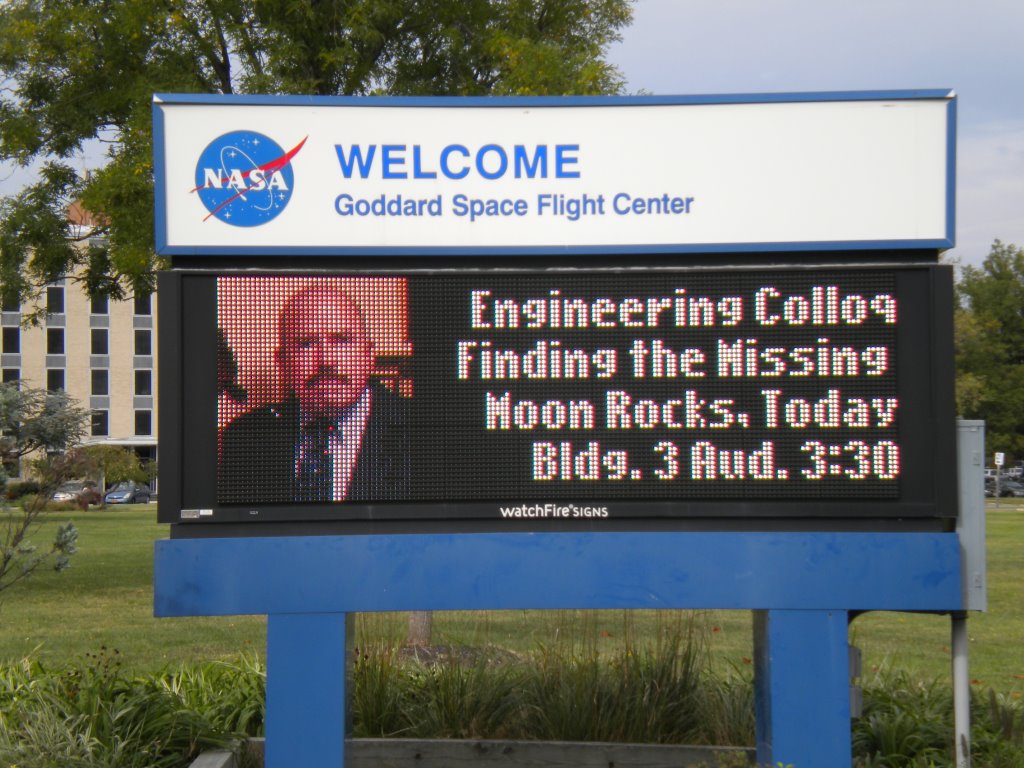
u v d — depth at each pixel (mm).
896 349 5770
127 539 31938
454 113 5891
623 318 5816
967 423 5770
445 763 6996
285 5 11000
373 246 5828
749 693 7488
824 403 5762
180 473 5668
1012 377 77188
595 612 9188
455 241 5852
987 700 7410
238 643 12844
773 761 5703
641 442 5773
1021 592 18031
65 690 6879
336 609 5672
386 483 5742
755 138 5883
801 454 5750
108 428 76250
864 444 5742
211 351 5723
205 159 5812
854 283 5805
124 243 11086
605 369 5797
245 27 11078
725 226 5852
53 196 13359
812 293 5805
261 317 5754
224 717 7137
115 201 10992
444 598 5684
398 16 11219
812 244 5820
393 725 7453
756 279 5832
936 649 12500
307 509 5703
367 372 5773
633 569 5711
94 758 5973
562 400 5793
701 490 5754
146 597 17875
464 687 7598
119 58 11719
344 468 5730
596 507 5742
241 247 5793
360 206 5848
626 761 6938
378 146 5863
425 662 8750
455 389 5785
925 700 7336
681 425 5773
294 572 5672
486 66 11656
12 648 12445
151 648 12453
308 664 5668
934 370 5730
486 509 5742
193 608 5621
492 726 7402
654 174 5879
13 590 18688
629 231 5859
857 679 7207
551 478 5758
